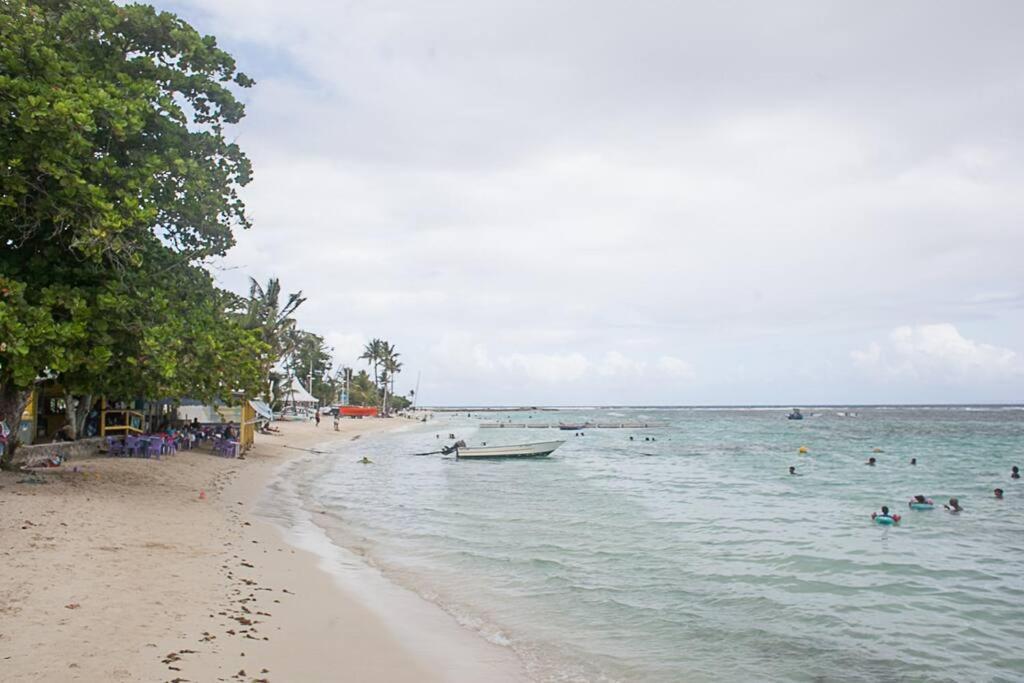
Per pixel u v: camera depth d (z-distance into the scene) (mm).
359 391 138000
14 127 13281
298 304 55781
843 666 9195
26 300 14375
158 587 9719
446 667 8438
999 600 12398
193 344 16125
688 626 10641
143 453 26344
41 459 20219
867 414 189000
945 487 30328
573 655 9234
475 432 88625
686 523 19906
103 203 13219
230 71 18812
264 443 47062
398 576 12969
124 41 17031
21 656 6762
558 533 17984
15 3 14594
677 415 199500
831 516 21578
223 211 18328
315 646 8500
